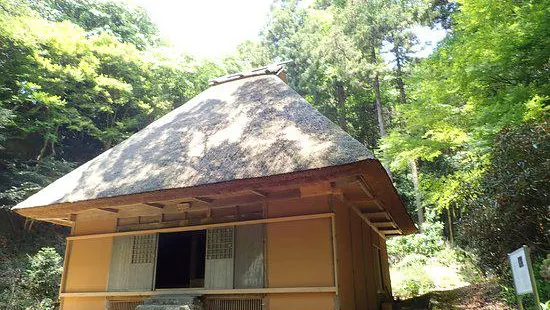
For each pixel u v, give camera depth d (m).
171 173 5.87
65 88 15.17
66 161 15.93
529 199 5.69
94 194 6.05
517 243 5.99
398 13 18.81
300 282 5.36
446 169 16.00
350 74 18.80
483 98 8.62
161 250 9.92
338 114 21.77
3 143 14.45
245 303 5.68
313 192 5.61
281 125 6.18
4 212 13.80
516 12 7.63
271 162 5.20
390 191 6.32
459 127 10.20
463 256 11.74
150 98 17.77
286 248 5.61
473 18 8.70
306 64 21.72
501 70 7.77
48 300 9.55
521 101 7.21
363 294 6.90
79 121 15.24
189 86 18.33
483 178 6.78
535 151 5.80
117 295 6.38
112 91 16.52
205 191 5.42
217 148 6.19
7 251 12.76
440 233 15.70
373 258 8.68
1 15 13.03
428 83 10.38
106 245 6.86
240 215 6.11
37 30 13.95
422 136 11.15
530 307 5.34
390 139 11.72
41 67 14.10
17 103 14.50
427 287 10.72
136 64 16.91
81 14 18.97
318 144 5.22
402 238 14.68
